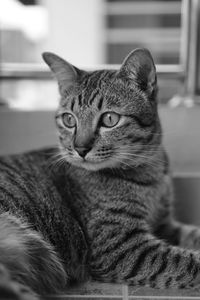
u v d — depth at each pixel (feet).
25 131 1.86
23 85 2.19
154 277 1.25
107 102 1.36
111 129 1.35
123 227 1.34
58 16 2.86
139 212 1.38
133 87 1.39
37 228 1.31
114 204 1.36
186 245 1.49
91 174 1.39
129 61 1.37
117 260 1.29
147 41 3.10
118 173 1.39
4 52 2.16
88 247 1.33
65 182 1.42
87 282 1.31
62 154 1.44
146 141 1.40
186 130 1.81
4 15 2.13
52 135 1.85
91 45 2.97
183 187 1.70
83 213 1.36
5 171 1.40
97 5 2.98
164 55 3.06
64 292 1.26
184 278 1.24
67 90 1.45
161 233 1.53
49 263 1.27
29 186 1.38
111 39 3.08
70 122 1.41
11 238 1.23
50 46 2.86
